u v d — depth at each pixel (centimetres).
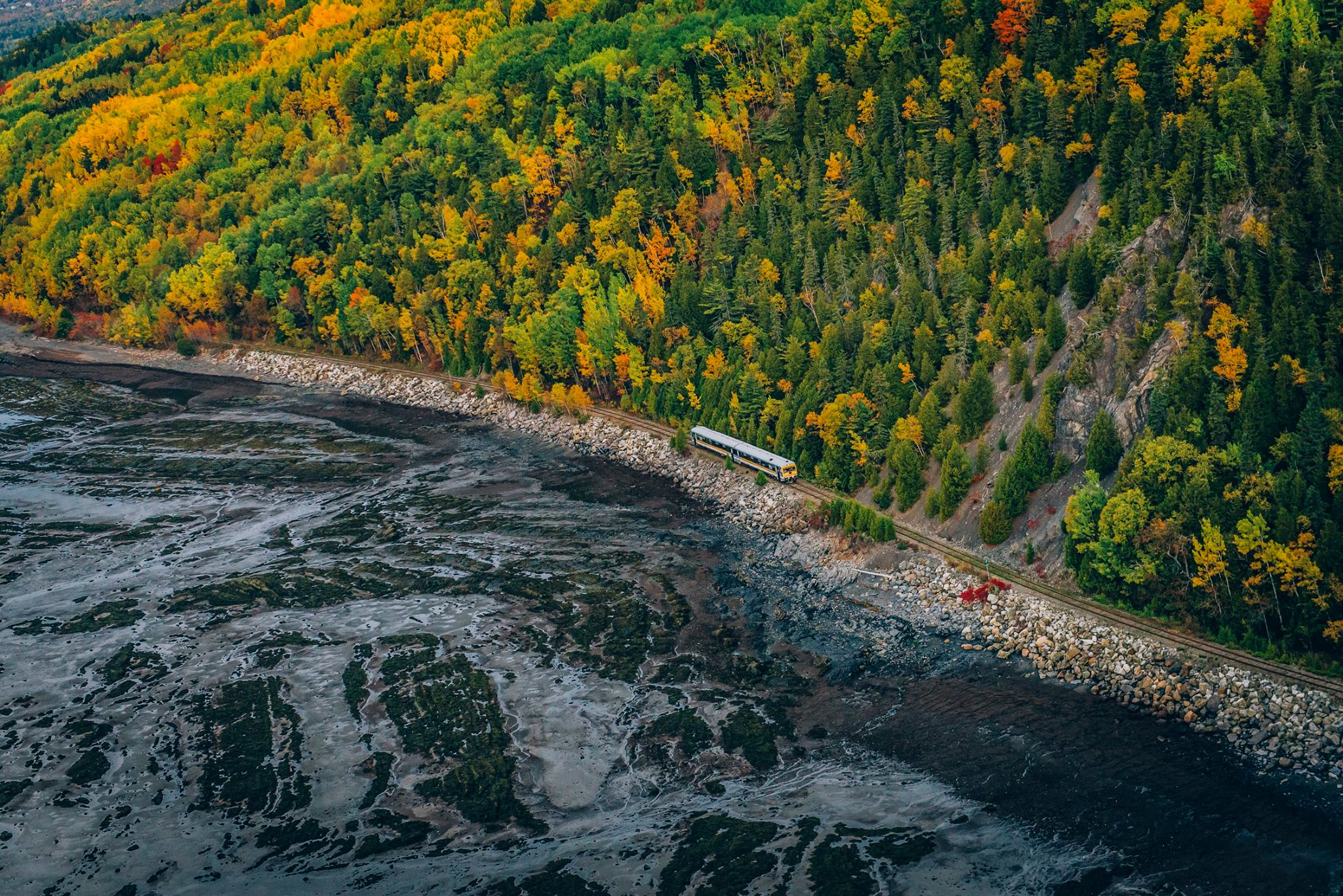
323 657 15338
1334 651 12862
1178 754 12319
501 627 15875
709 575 17100
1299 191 15075
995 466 16875
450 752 13350
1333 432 13462
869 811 12056
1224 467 14062
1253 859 10900
